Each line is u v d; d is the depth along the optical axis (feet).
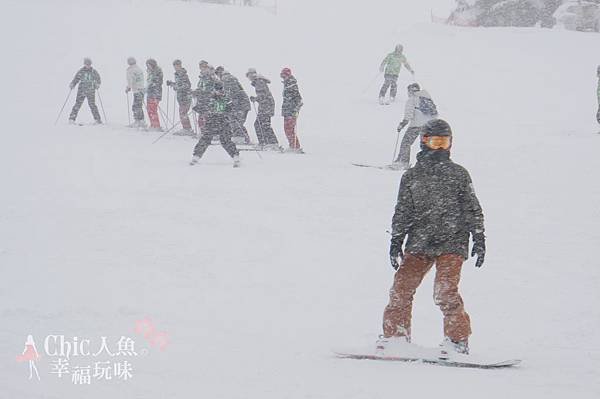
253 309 54.70
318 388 34.96
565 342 48.62
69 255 67.82
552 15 343.26
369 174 109.09
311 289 60.85
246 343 45.09
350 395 33.76
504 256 71.10
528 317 54.75
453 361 40.40
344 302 57.82
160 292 57.77
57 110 172.45
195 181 101.50
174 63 147.84
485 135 151.84
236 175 106.42
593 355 44.60
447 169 43.27
